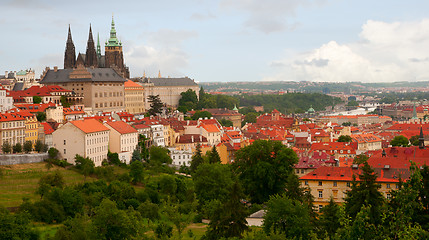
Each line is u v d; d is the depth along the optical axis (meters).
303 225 189.00
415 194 129.62
